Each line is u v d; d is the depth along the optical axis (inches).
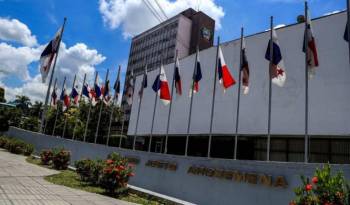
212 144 935.7
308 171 331.9
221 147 903.7
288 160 703.1
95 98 931.3
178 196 486.3
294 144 701.9
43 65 975.6
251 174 388.8
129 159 629.6
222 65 559.8
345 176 297.3
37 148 1032.8
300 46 689.6
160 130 1069.1
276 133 693.3
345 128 589.0
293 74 688.4
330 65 633.0
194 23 3223.4
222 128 823.1
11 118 2047.2
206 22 3245.6
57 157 713.0
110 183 466.9
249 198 382.6
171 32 3225.9
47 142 985.5
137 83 1296.8
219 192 423.2
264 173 376.5
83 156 799.7
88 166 566.3
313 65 426.6
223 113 832.3
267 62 751.1
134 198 466.6
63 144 902.4
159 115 1098.7
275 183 358.3
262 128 723.4
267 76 743.7
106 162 504.4
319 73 646.5
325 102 626.2
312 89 651.5
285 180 351.3
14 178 484.4
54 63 992.2
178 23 3161.9
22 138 1171.9
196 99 937.5
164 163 539.2
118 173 470.0
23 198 339.0
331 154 636.7
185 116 968.3
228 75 551.8
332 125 607.2
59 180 531.5
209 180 444.1
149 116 1155.3
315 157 660.7
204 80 927.0
